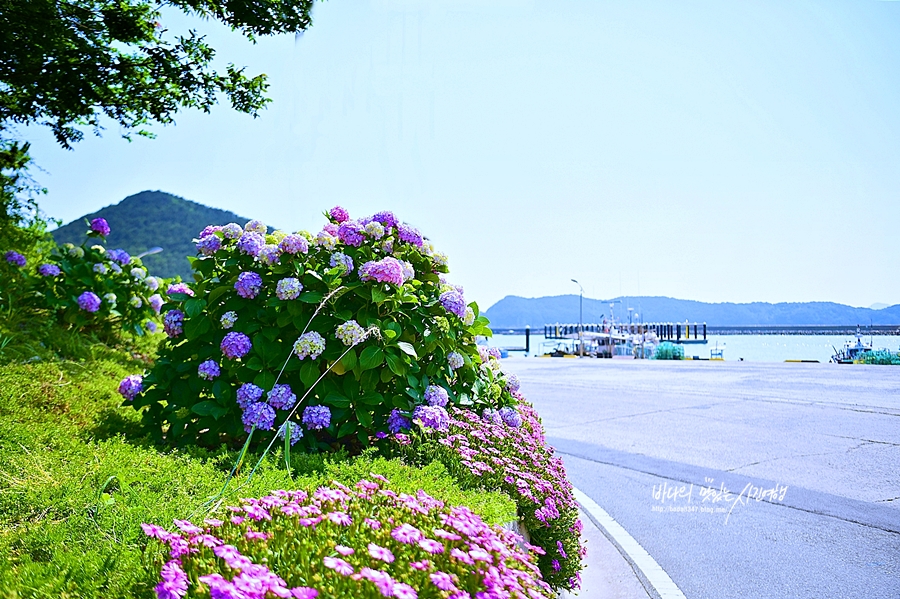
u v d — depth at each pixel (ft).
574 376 67.05
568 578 12.45
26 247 29.37
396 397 13.46
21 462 11.02
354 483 9.76
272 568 6.07
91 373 19.99
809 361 90.89
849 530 18.07
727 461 26.32
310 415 12.75
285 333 13.99
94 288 24.84
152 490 9.41
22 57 25.53
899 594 13.84
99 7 27.50
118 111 30.63
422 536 6.23
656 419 36.99
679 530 18.25
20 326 22.29
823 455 27.07
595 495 21.83
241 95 30.55
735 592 14.01
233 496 8.75
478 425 13.58
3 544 7.16
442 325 14.16
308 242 14.62
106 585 6.13
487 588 5.75
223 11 28.58
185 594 5.41
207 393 14.37
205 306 14.32
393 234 15.70
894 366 71.41
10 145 30.50
